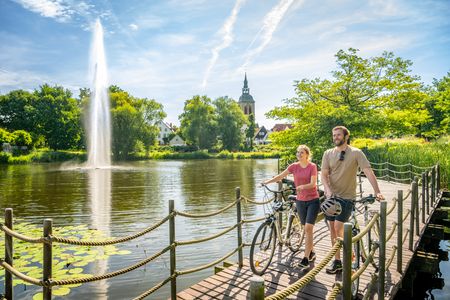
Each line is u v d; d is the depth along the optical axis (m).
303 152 5.18
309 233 5.10
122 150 58.66
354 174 4.58
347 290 2.99
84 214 12.52
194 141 75.56
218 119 76.31
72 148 68.44
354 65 21.62
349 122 19.62
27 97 69.94
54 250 7.79
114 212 12.92
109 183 22.59
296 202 5.30
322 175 4.72
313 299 4.34
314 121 21.31
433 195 10.82
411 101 21.30
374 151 21.14
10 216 3.92
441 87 37.94
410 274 6.18
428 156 17.06
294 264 5.57
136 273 6.85
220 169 36.12
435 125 33.44
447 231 11.55
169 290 6.13
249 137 95.69
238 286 4.83
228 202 15.23
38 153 52.53
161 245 8.73
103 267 7.11
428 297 6.58
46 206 14.12
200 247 8.62
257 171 33.06
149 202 15.16
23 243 8.10
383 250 4.21
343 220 4.57
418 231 7.43
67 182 23.08
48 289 3.25
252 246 5.03
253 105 128.75
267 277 5.09
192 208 13.85
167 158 63.56
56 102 68.56
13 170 34.25
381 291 4.20
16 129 66.56
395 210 10.19
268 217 5.36
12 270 3.62
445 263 8.66
